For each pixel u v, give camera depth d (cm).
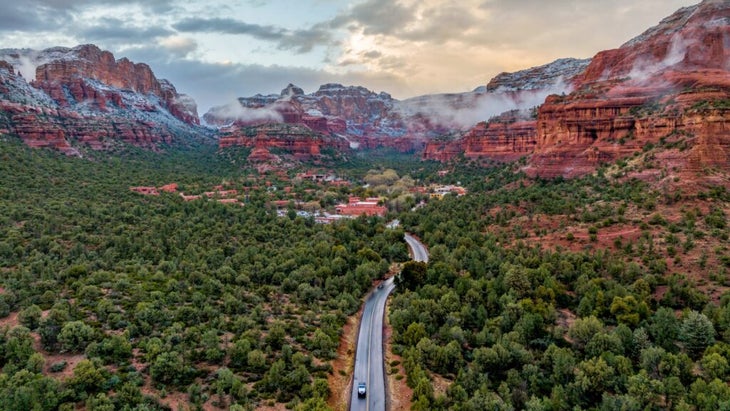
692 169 13588
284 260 12256
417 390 6831
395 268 13362
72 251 11638
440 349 7788
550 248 12331
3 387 6053
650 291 9438
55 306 8250
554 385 6981
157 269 10962
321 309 10081
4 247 11131
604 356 7269
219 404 6481
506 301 9462
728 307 8050
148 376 6850
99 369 6594
